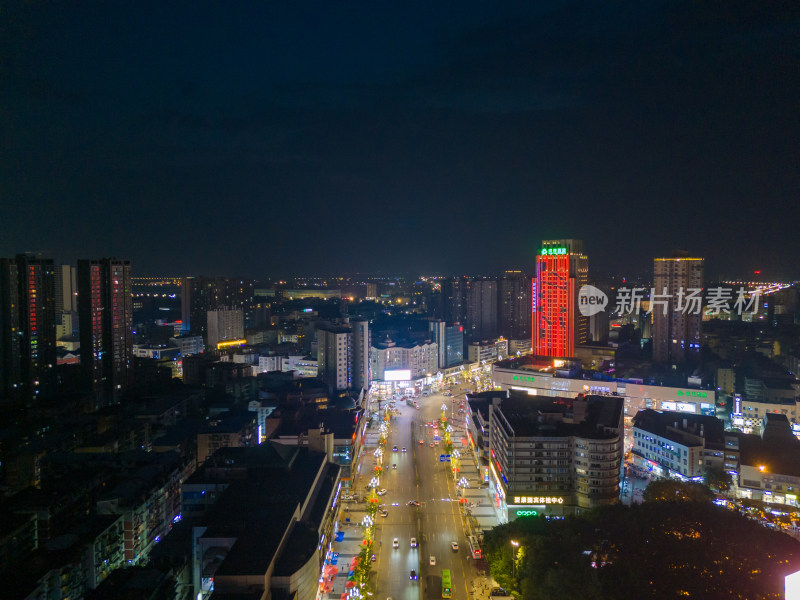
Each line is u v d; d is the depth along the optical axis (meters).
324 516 194.38
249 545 154.38
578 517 183.75
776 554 149.38
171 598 151.50
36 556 161.50
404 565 199.12
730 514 173.25
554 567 154.00
